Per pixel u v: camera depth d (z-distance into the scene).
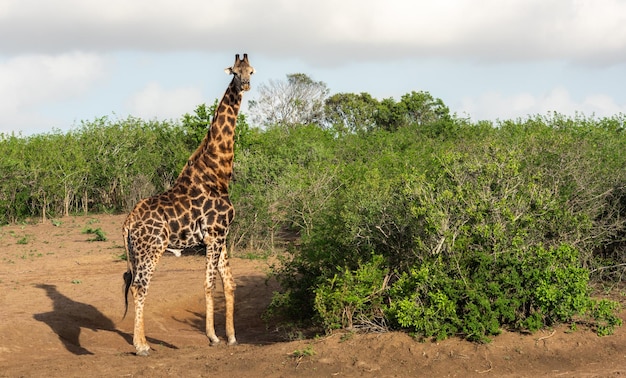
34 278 17.28
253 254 19.42
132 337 12.82
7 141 33.66
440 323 9.62
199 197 11.67
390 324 10.24
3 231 26.50
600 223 12.54
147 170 31.66
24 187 29.41
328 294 10.63
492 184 10.93
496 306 9.62
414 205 10.91
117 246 22.33
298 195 19.69
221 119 12.04
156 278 16.98
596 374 8.55
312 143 27.06
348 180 19.77
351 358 9.36
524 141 14.34
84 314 13.80
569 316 9.76
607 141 17.41
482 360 9.09
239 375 9.33
